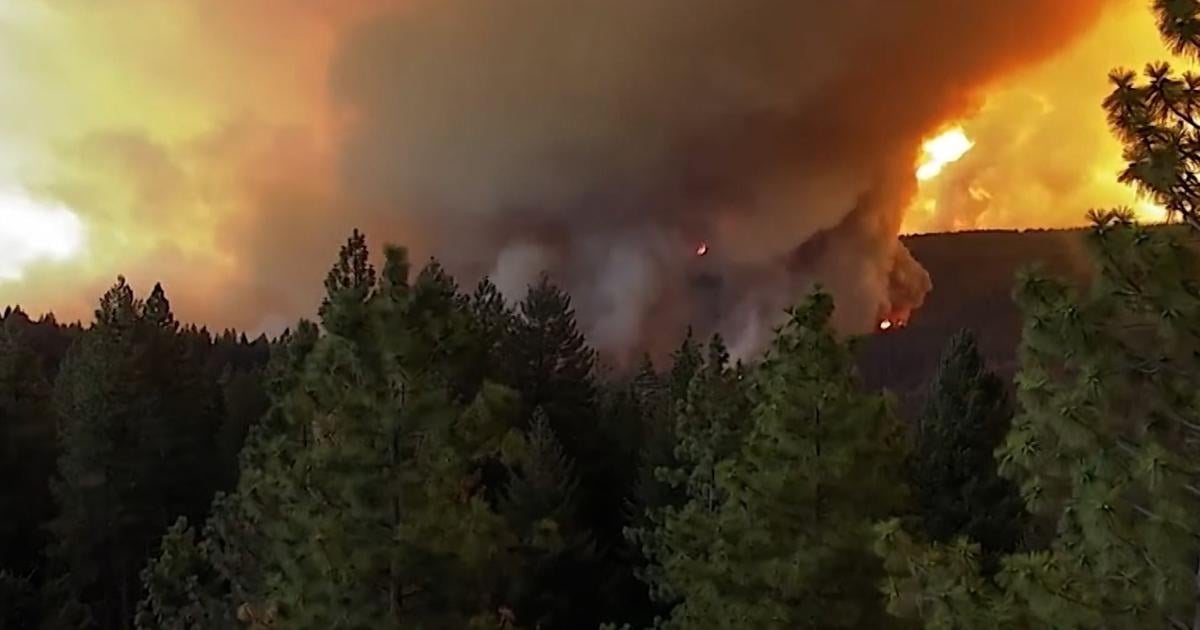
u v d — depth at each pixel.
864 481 11.38
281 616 10.58
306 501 10.77
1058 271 6.92
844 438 11.29
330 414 10.71
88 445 33.81
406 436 10.55
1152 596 6.54
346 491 10.28
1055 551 7.33
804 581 10.77
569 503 25.22
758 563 11.17
